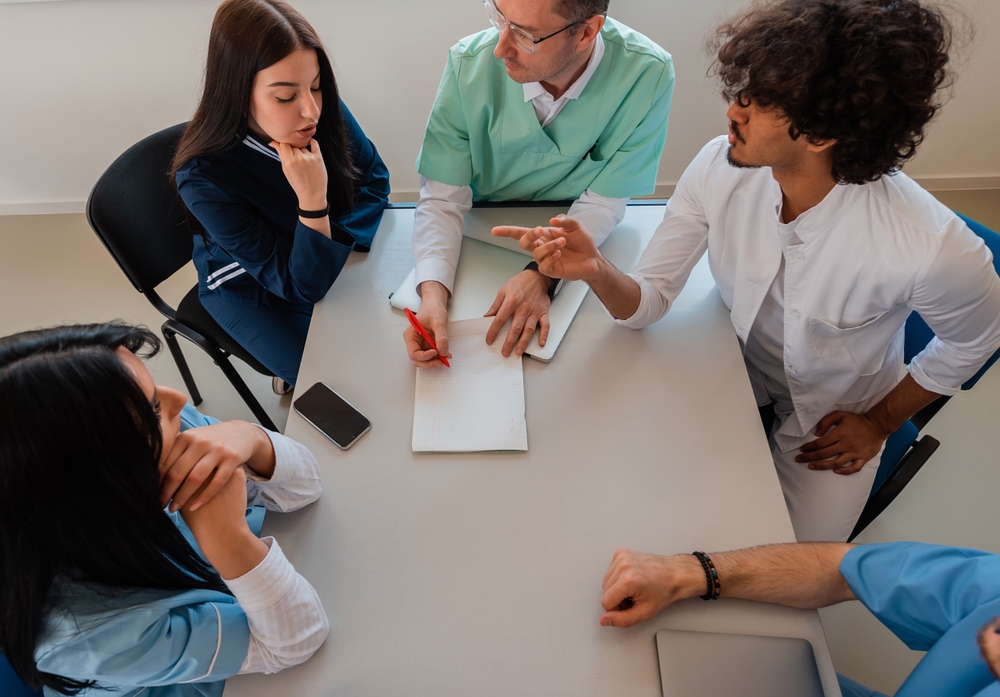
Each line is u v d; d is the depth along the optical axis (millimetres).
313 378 1053
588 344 1091
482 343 1088
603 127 1241
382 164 1467
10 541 577
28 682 699
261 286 1405
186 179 1170
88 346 603
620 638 783
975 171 2332
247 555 721
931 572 757
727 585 795
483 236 1300
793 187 912
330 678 760
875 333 1044
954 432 1772
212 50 1030
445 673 759
